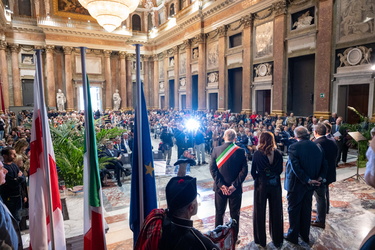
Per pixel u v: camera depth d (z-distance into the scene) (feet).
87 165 9.23
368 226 13.93
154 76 103.96
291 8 47.73
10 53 85.25
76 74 94.58
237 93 65.05
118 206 18.74
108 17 43.19
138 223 9.07
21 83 87.71
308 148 11.69
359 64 37.70
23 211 12.75
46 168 8.42
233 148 12.13
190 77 79.30
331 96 41.75
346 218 14.89
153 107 106.32
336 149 13.92
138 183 9.18
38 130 8.71
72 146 15.89
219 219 12.44
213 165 12.32
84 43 93.81
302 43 45.73
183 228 4.98
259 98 57.41
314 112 44.11
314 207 16.93
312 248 11.92
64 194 13.66
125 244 12.82
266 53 53.26
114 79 102.01
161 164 16.46
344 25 39.37
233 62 62.59
